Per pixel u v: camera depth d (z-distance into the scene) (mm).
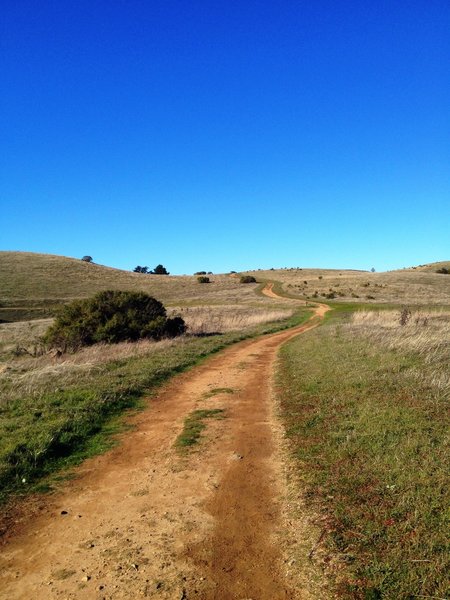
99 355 17422
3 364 16953
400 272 106062
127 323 23469
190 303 68125
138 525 5000
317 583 3793
